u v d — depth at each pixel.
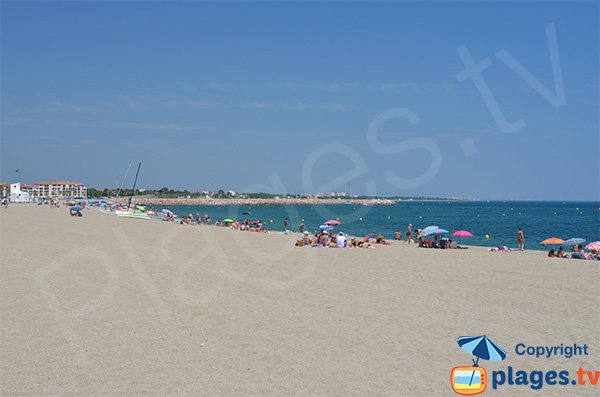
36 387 8.36
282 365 9.52
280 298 14.49
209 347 10.41
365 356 10.08
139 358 9.73
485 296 14.91
